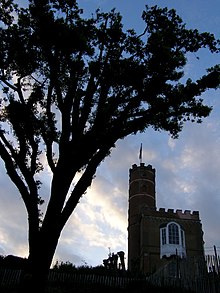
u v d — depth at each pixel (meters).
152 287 23.38
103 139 12.20
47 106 13.57
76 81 13.32
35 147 12.62
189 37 14.30
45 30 12.33
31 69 13.51
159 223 61.34
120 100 13.27
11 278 22.39
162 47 13.15
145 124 14.28
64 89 13.95
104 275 26.89
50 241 10.42
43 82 14.38
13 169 11.49
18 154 12.16
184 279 20.12
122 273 28.88
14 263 23.83
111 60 13.41
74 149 11.89
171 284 22.17
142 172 73.00
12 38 12.91
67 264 29.67
